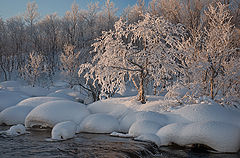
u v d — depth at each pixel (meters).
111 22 39.28
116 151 6.66
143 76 13.20
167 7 26.03
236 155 7.14
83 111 11.80
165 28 13.47
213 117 8.91
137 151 6.77
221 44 11.69
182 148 7.86
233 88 11.53
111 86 13.58
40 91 29.59
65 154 6.35
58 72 43.12
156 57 12.50
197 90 11.45
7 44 46.00
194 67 11.66
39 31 50.28
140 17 33.84
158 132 8.59
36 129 10.68
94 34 39.03
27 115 11.34
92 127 10.05
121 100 13.50
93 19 42.12
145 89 18.80
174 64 12.62
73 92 26.14
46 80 36.41
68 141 8.14
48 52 49.81
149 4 31.16
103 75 13.04
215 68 11.50
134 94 21.06
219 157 6.95
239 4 21.72
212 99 11.05
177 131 8.12
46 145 7.45
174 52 12.70
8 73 45.88
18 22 48.19
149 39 13.12
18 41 48.22
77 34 45.75
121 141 8.12
